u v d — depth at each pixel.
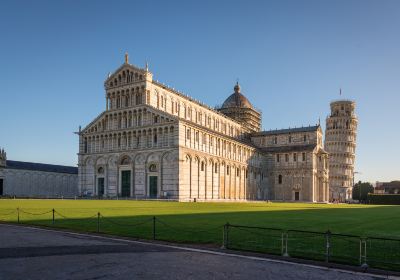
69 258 22.81
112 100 119.00
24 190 140.88
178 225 37.41
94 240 29.72
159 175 106.19
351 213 62.16
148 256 23.69
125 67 116.44
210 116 142.12
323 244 27.56
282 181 156.88
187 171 106.94
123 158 114.31
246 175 143.38
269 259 23.50
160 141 107.69
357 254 24.30
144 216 46.91
